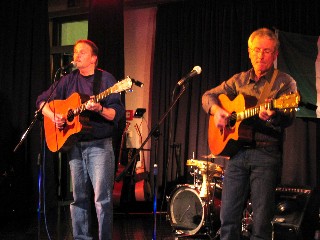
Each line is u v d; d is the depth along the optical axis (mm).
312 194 3857
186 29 5605
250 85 2672
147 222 5031
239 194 2572
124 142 5508
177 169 5461
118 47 5918
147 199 5414
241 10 5328
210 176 4133
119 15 5945
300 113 4758
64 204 6344
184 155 5504
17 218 5391
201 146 5375
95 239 4199
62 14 6621
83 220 3090
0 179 5520
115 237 4250
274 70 2555
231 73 5270
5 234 4441
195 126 5445
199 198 4098
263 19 5176
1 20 6297
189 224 4320
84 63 3125
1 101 6188
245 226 3898
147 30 6105
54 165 6230
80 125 2971
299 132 4887
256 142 2494
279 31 4938
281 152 2512
